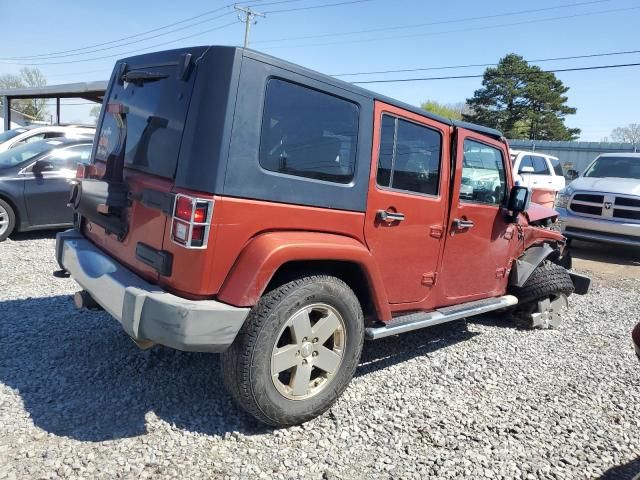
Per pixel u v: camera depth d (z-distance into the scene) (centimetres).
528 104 4650
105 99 384
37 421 287
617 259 1049
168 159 280
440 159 392
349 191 321
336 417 322
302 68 292
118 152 328
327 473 268
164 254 272
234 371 278
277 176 283
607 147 2881
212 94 263
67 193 776
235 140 264
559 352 484
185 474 255
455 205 407
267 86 277
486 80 4691
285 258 279
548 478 285
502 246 480
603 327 580
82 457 260
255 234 279
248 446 284
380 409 339
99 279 307
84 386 330
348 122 320
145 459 263
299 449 286
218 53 266
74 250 349
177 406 315
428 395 367
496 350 472
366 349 444
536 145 3119
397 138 354
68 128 968
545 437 326
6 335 399
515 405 366
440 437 313
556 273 539
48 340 395
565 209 1056
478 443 311
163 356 379
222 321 264
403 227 362
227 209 264
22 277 562
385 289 354
